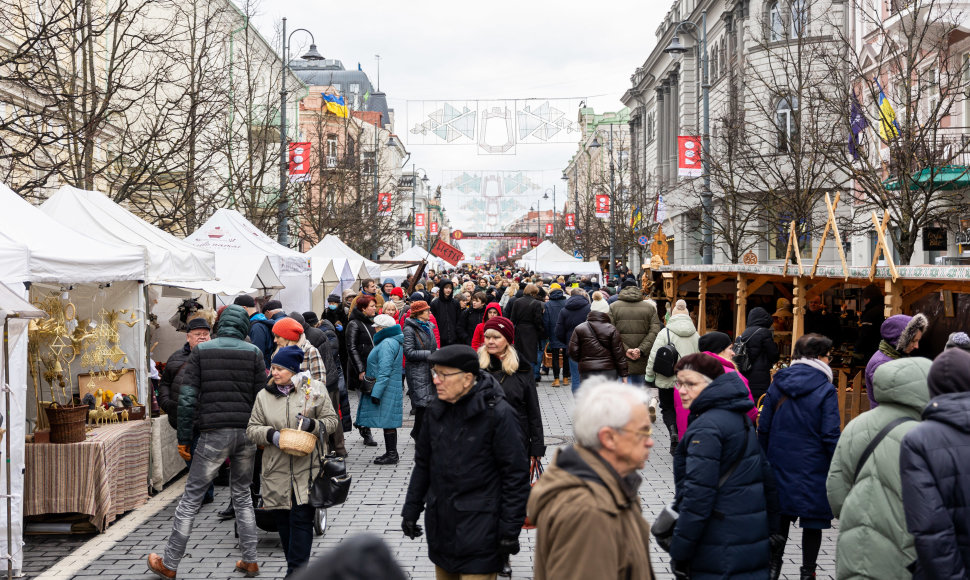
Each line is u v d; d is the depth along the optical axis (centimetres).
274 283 1544
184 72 2438
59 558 699
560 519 282
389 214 4578
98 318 923
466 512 454
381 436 1252
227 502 881
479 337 1040
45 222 827
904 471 366
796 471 574
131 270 863
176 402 833
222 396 659
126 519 815
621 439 295
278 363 624
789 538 748
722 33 4084
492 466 459
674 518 444
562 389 1714
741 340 956
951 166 1595
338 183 3722
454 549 455
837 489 452
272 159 2683
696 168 2412
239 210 2473
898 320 613
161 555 704
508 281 2708
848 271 840
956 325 913
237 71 2739
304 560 624
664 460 1070
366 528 784
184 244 1138
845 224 2041
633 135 6725
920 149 1534
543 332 1616
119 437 810
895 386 425
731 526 432
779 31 3266
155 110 2288
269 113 2698
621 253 4797
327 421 629
